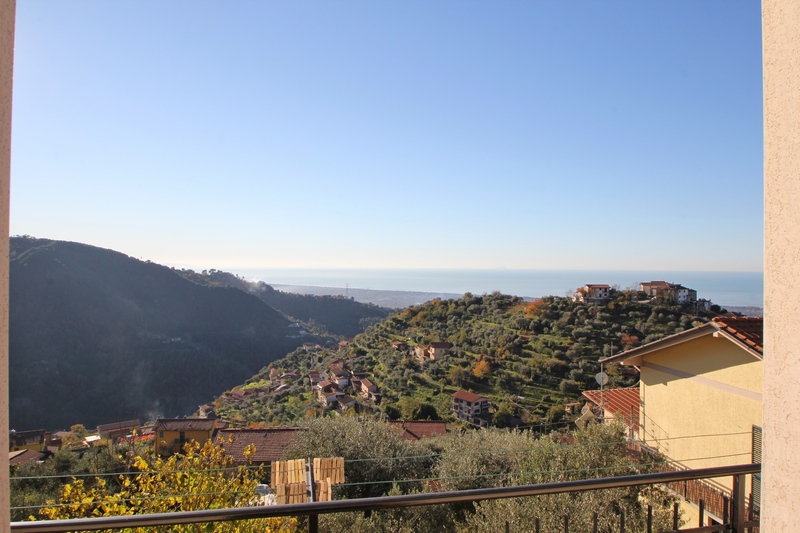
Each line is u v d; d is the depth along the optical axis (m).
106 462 10.61
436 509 9.79
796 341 1.06
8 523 0.93
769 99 1.14
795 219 1.06
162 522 1.43
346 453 11.93
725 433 8.01
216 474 6.25
